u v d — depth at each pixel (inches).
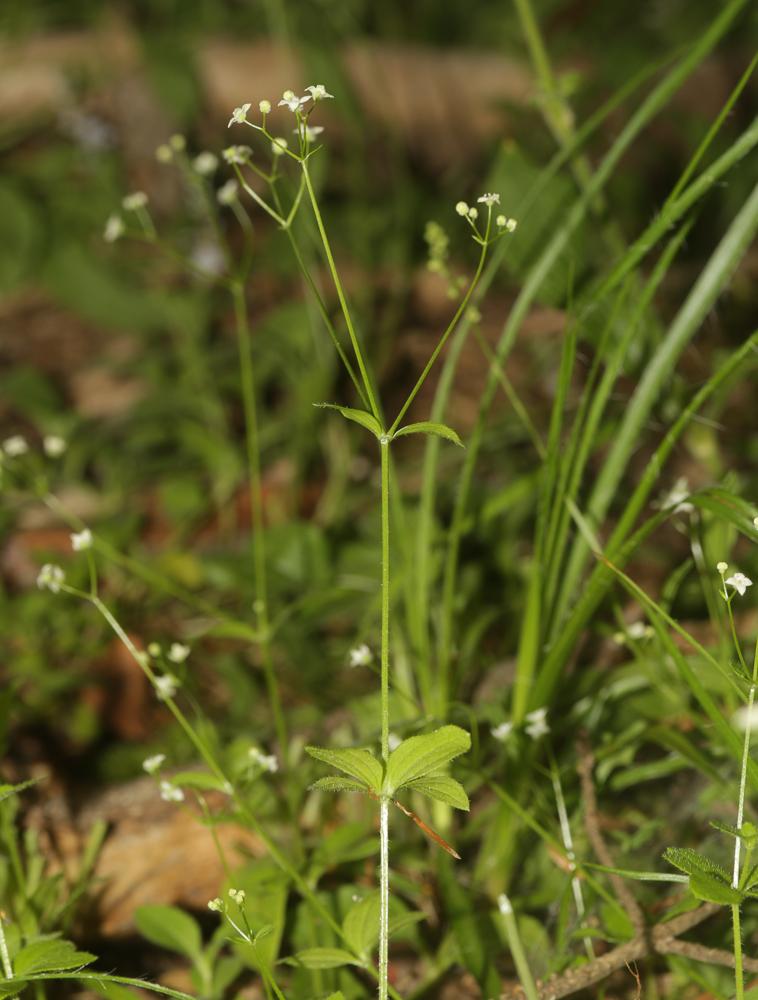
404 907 14.8
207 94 35.3
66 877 15.4
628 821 15.6
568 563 15.4
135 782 16.0
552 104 16.9
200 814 15.6
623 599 17.6
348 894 14.9
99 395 28.2
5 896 14.7
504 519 20.4
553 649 14.7
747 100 34.4
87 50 39.6
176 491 23.2
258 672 19.8
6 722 15.3
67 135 37.3
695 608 17.5
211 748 15.7
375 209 33.2
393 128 31.4
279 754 16.4
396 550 18.3
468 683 17.5
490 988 14.0
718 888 12.1
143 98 34.1
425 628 15.7
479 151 36.9
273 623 15.8
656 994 14.3
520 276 16.5
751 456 20.6
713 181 14.1
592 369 14.7
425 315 30.5
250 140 35.6
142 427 25.5
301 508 23.9
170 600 21.5
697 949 13.7
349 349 26.6
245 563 20.4
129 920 15.5
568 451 14.7
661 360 14.8
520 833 15.3
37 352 30.4
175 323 29.8
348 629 20.6
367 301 29.6
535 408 25.3
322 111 34.6
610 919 14.1
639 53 37.2
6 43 39.4
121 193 34.5
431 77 36.6
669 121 34.1
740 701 15.4
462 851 15.7
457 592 18.7
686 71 14.8
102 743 19.0
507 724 14.5
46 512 23.4
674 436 14.1
